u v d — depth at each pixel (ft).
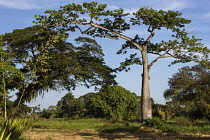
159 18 70.33
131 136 53.26
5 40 77.30
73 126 81.97
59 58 79.36
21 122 30.48
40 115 164.55
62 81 84.02
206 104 85.51
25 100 80.94
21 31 82.43
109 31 77.20
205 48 74.54
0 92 57.11
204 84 97.40
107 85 90.02
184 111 99.04
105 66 88.94
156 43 77.20
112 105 140.15
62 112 185.16
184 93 100.53
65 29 75.20
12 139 26.09
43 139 47.50
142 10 70.54
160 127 64.18
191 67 103.60
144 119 71.56
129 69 75.77
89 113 173.17
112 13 72.38
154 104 155.33
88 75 84.58
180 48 73.77
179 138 47.80
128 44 82.69
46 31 74.33
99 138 50.31
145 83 73.61
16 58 79.25
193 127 60.08
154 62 75.10
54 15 70.08
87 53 86.38
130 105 142.10
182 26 73.82
